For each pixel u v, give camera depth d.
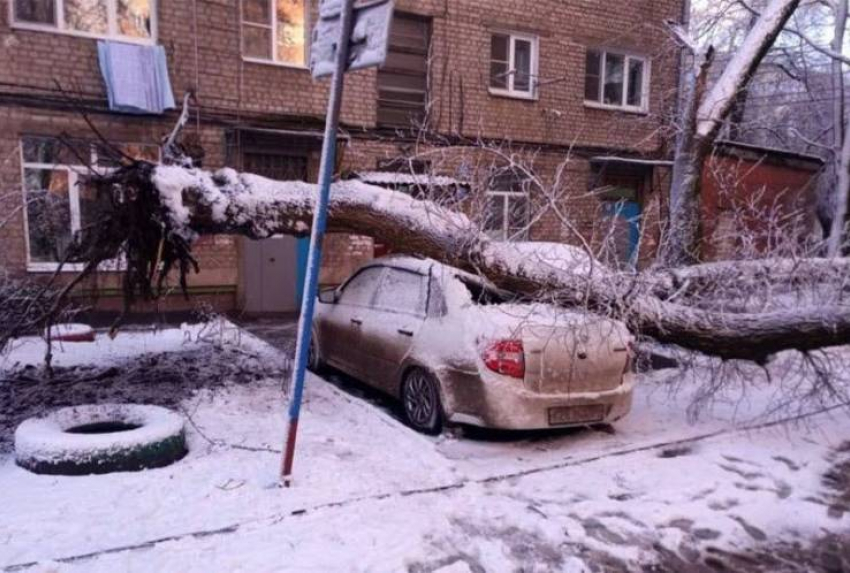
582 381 5.13
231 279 11.69
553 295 5.22
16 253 9.51
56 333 7.88
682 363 6.43
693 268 6.16
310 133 11.57
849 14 13.89
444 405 5.29
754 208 6.83
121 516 3.70
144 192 5.36
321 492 4.11
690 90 8.90
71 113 10.05
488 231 6.08
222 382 6.57
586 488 4.45
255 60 11.45
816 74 14.52
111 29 10.30
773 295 6.00
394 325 5.98
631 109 15.33
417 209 5.81
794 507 4.35
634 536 3.89
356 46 3.96
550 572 3.47
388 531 3.70
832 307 5.43
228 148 11.28
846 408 6.46
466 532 3.78
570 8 14.40
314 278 4.16
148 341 8.43
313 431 5.21
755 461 5.08
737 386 6.98
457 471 4.55
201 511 3.80
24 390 6.12
